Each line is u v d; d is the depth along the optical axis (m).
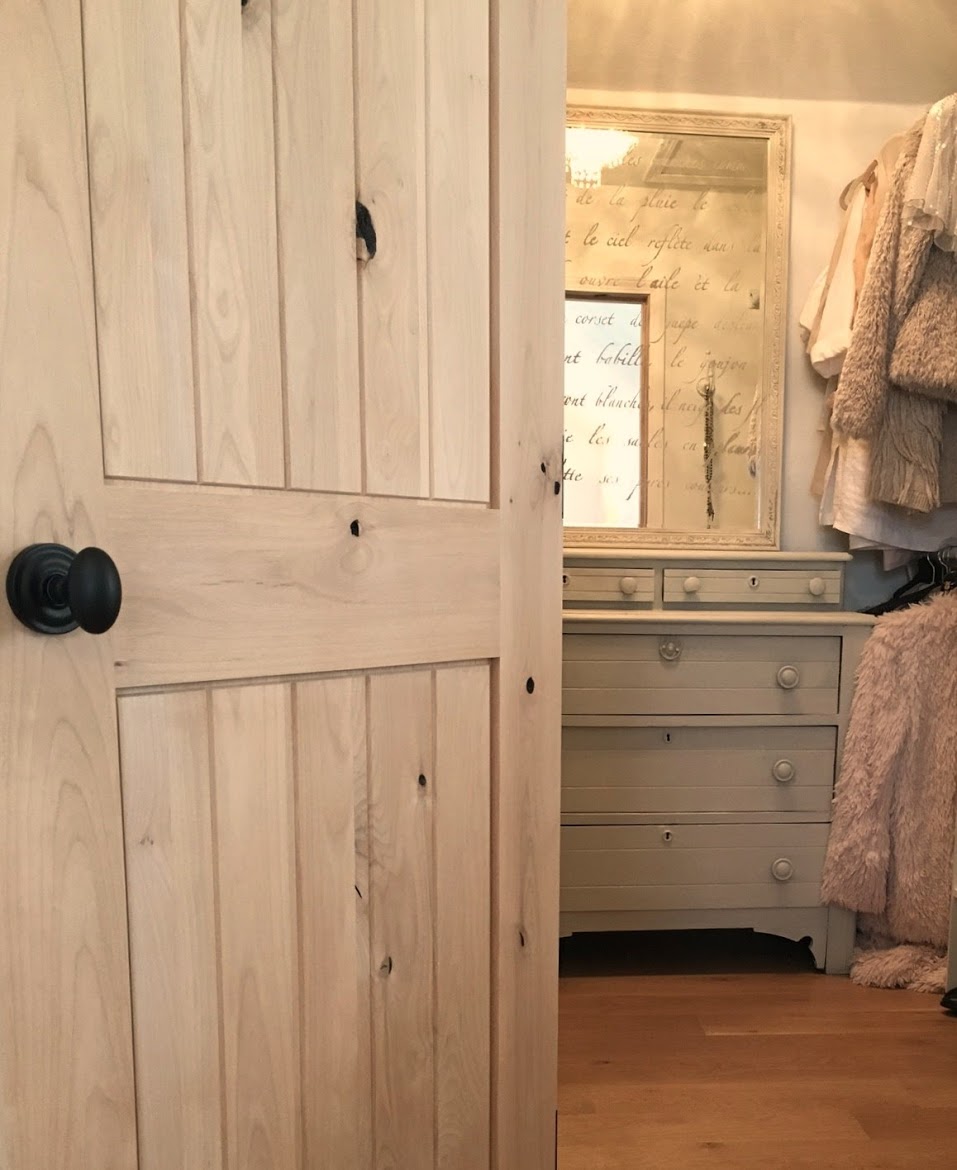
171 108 0.63
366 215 0.76
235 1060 0.70
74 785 0.59
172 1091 0.66
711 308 1.95
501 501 0.88
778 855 1.72
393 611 0.79
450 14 0.81
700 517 1.97
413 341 0.80
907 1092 1.36
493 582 0.87
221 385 0.67
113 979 0.62
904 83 1.93
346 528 0.75
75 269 0.58
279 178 0.70
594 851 1.70
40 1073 0.58
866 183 1.83
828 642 1.70
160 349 0.63
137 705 0.63
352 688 0.77
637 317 1.94
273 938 0.72
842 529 1.86
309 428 0.73
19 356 0.55
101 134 0.59
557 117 0.90
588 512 1.96
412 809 0.83
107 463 0.60
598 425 1.95
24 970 0.57
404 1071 0.84
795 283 1.98
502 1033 0.91
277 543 0.70
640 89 1.92
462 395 0.85
